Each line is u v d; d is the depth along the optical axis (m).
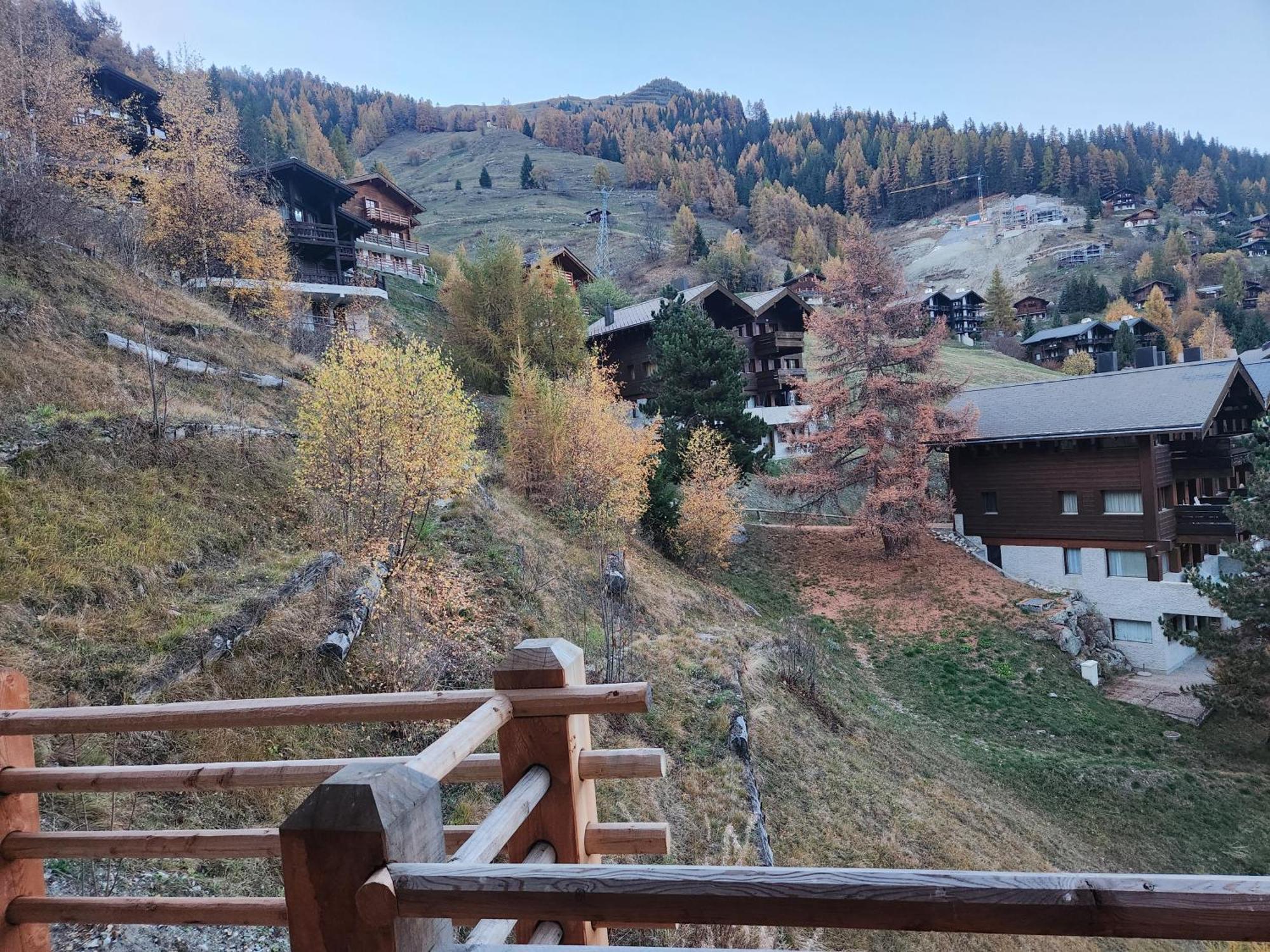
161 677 7.31
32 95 20.95
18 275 14.02
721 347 27.00
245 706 2.45
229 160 24.02
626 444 19.39
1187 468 25.39
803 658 15.95
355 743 7.95
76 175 20.12
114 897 2.69
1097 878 1.15
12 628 7.26
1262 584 17.88
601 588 14.20
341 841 1.41
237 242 22.16
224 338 17.34
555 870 1.34
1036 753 17.20
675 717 11.38
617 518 19.05
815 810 10.84
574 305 31.78
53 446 9.94
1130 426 23.41
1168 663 23.14
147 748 6.70
